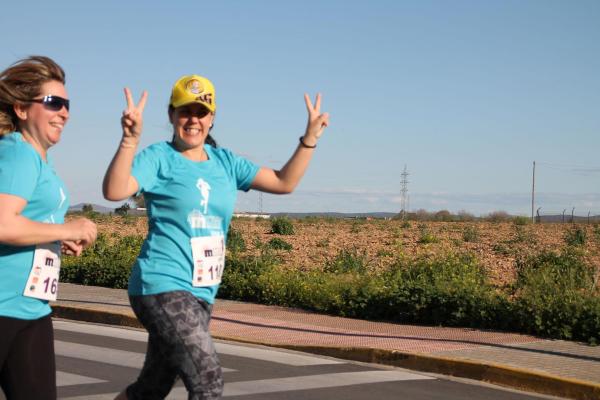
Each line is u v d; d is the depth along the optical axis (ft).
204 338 15.83
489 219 246.68
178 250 16.21
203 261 16.26
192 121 16.52
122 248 72.79
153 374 16.57
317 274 54.44
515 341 37.14
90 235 14.15
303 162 17.21
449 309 42.83
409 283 46.52
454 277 50.75
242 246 93.97
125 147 14.88
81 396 25.08
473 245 106.42
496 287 54.44
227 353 35.01
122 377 28.17
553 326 38.52
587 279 48.60
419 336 38.73
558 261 62.54
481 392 28.63
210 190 16.49
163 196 16.29
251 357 34.09
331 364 33.14
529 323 39.50
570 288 42.83
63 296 52.85
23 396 13.78
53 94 14.11
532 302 40.11
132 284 16.34
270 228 159.84
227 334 39.52
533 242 113.60
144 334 39.81
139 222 181.16
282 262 76.02
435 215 267.59
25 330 13.97
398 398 26.66
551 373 29.45
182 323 15.72
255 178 17.22
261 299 52.42
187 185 16.30
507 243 112.06
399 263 56.70
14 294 13.79
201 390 15.70
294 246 103.30
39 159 13.91
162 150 16.52
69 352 33.32
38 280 13.98
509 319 40.55
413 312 43.62
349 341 37.22
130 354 33.09
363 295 46.52
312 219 247.29
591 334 37.24
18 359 13.83
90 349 34.22
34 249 13.98
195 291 16.26
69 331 40.22
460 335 39.04
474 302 42.29
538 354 33.60
